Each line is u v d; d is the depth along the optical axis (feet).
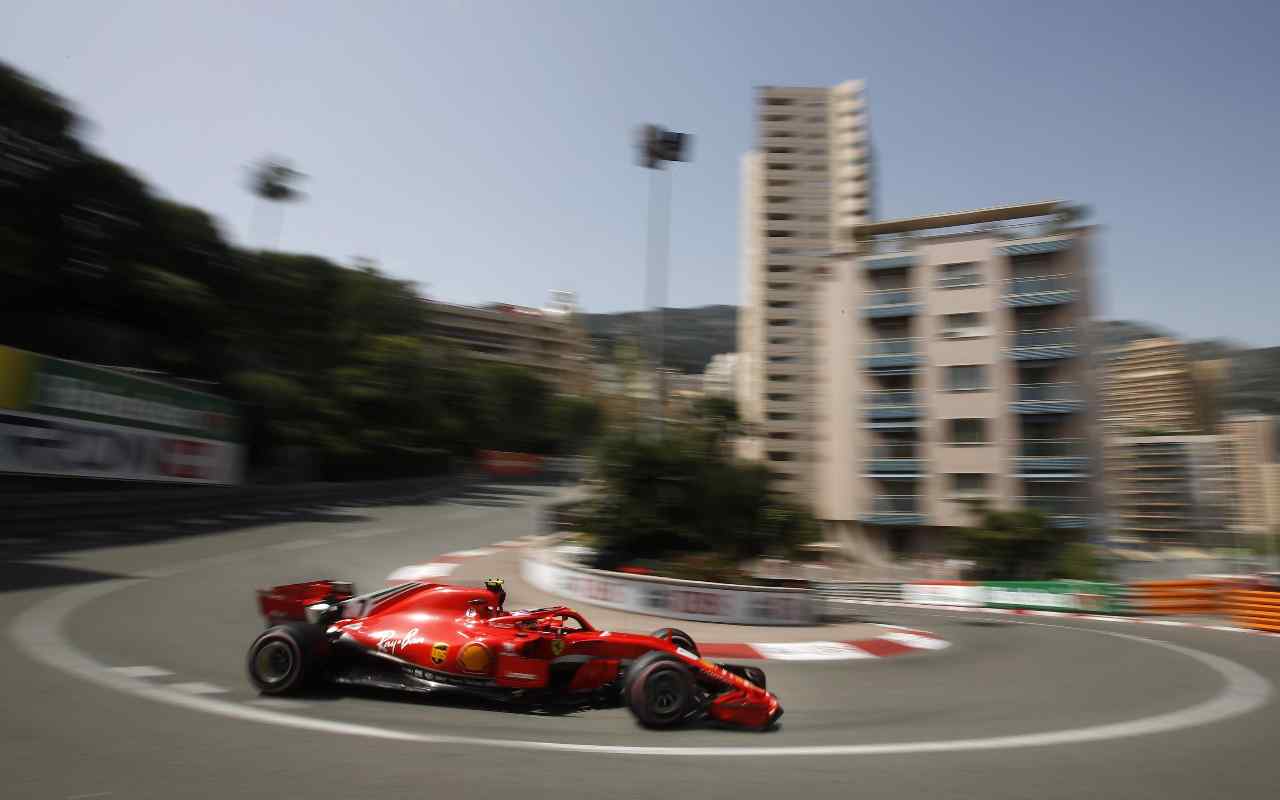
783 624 41.65
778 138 269.85
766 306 259.60
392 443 136.98
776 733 18.79
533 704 20.31
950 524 110.83
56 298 82.07
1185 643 43.14
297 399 117.08
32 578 36.01
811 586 49.90
